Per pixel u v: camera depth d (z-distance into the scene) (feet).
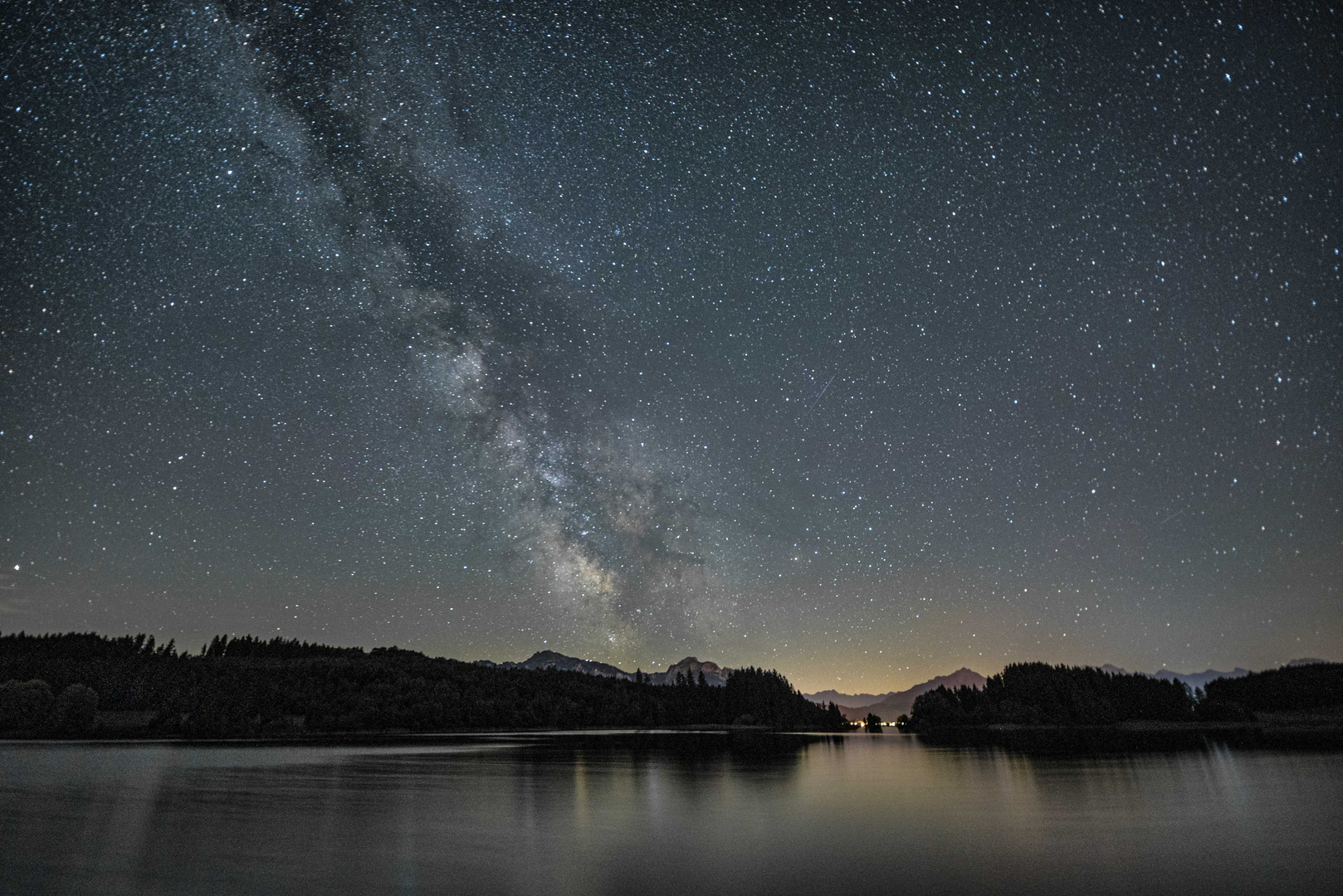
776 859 50.24
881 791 95.25
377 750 204.85
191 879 43.01
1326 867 47.03
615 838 58.80
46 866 46.32
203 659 529.04
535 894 40.40
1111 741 224.74
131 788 95.50
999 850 53.47
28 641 466.70
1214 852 52.19
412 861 48.83
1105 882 43.50
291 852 51.65
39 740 257.96
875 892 41.34
